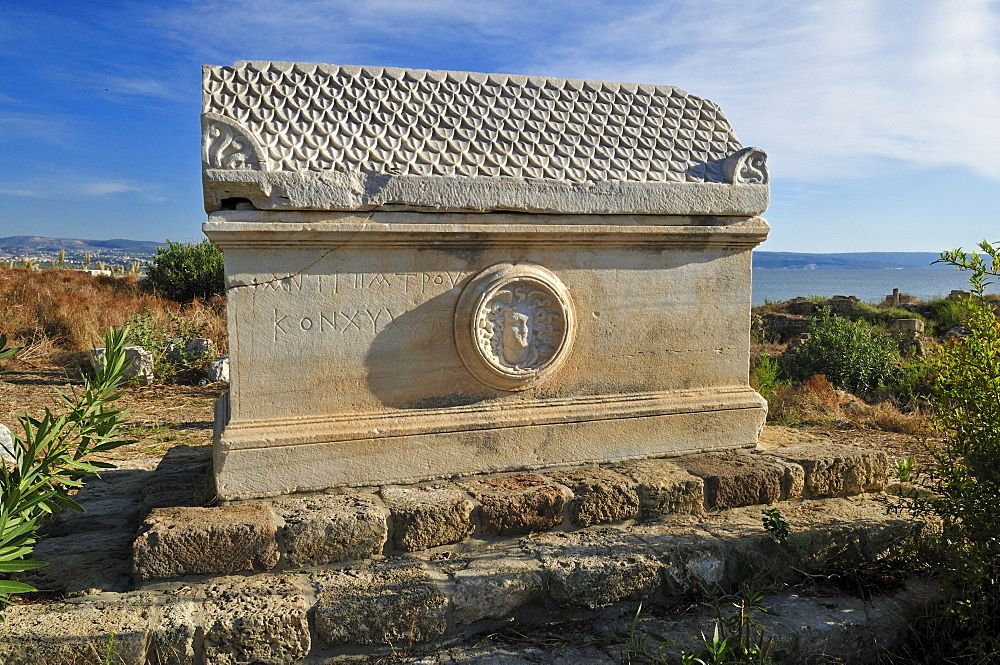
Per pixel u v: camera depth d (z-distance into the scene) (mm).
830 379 9602
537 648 2895
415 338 3598
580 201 3701
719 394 4195
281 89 3510
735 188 4008
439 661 2795
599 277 3906
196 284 17781
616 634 2992
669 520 3611
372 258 3504
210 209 3459
